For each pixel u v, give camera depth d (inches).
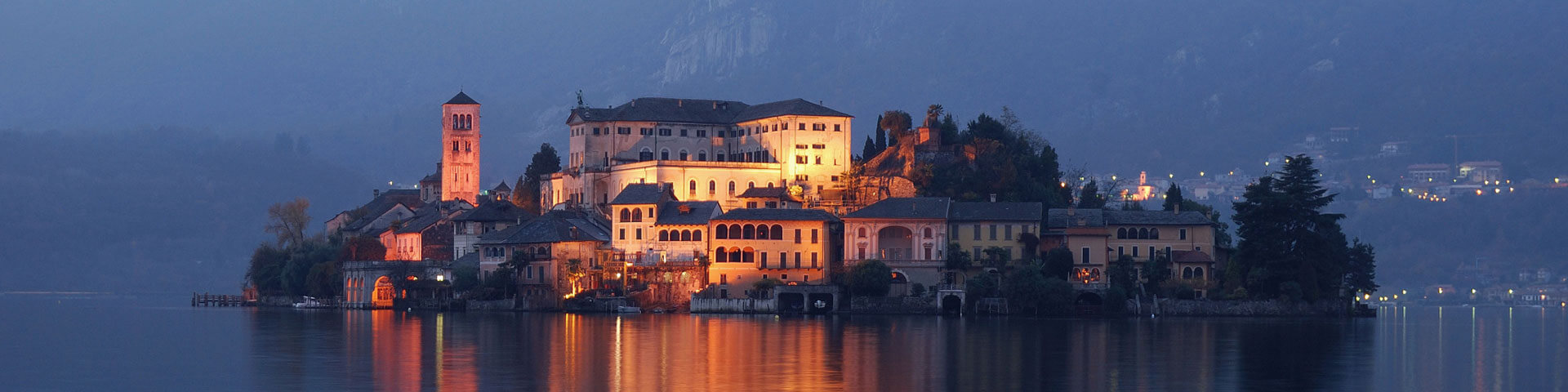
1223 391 4894.2
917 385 4982.8
